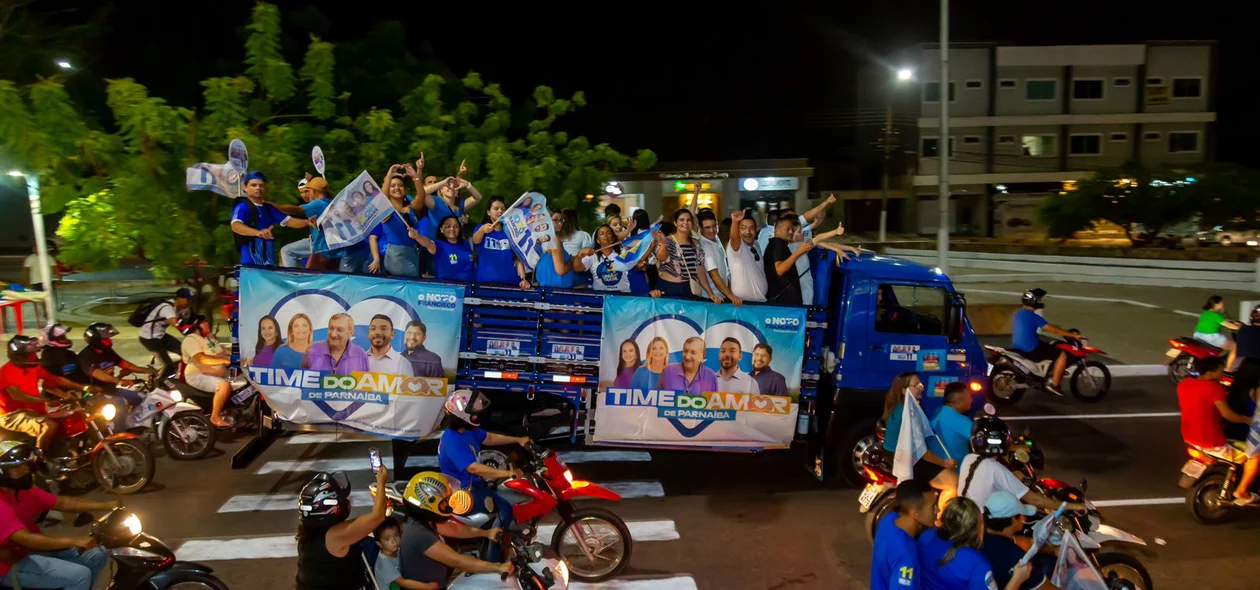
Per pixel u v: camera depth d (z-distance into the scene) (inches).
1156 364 574.9
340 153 562.6
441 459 239.0
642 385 326.0
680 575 270.8
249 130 509.4
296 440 412.8
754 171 1494.8
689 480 363.6
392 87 651.5
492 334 326.6
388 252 351.3
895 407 289.9
